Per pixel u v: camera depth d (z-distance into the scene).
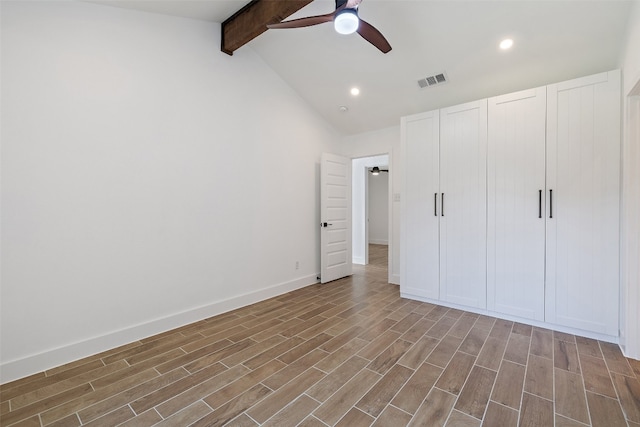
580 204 2.54
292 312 3.21
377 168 7.57
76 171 2.24
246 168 3.48
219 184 3.20
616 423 1.53
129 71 2.52
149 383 1.91
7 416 1.61
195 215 2.98
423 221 3.47
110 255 2.41
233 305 3.31
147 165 2.63
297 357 2.23
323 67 3.59
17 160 2.00
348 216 4.94
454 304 3.28
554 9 2.33
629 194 2.20
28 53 2.04
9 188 1.97
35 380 1.95
